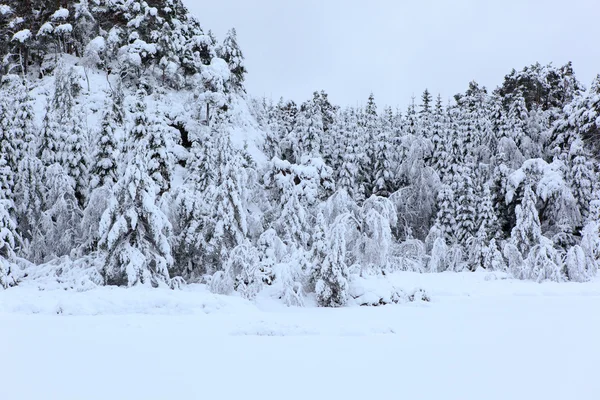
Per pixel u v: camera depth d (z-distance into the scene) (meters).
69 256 24.02
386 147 42.28
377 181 42.00
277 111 56.66
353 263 21.41
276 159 29.98
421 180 41.41
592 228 28.64
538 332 10.75
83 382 6.10
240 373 6.62
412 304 17.89
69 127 30.61
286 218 24.53
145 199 18.56
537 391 5.75
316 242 18.62
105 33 51.00
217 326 11.48
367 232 20.45
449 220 37.94
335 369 6.92
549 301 18.56
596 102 37.19
